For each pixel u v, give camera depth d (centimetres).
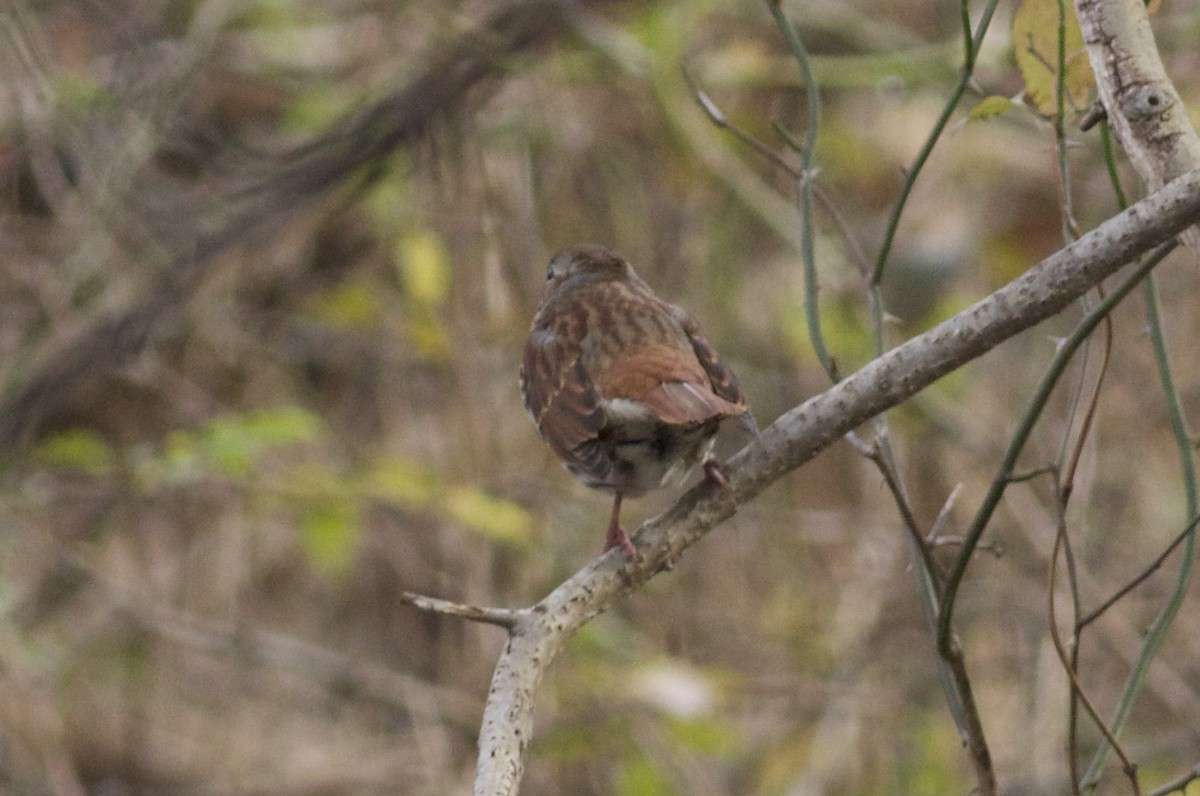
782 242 1259
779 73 1186
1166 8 1210
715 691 1127
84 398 1248
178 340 1277
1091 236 493
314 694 1274
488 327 1198
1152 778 1086
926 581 584
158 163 1216
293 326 1275
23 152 1196
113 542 1266
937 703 1155
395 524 1257
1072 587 548
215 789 1227
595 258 768
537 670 523
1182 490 1188
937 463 1188
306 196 1090
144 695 1269
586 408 633
